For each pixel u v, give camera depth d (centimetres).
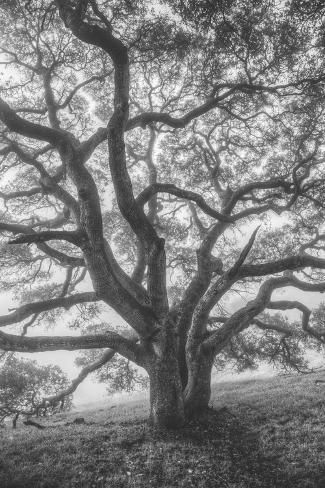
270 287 1565
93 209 1155
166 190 1348
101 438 1193
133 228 1221
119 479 955
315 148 1672
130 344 1269
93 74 1758
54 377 1919
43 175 1391
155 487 923
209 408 1378
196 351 1384
